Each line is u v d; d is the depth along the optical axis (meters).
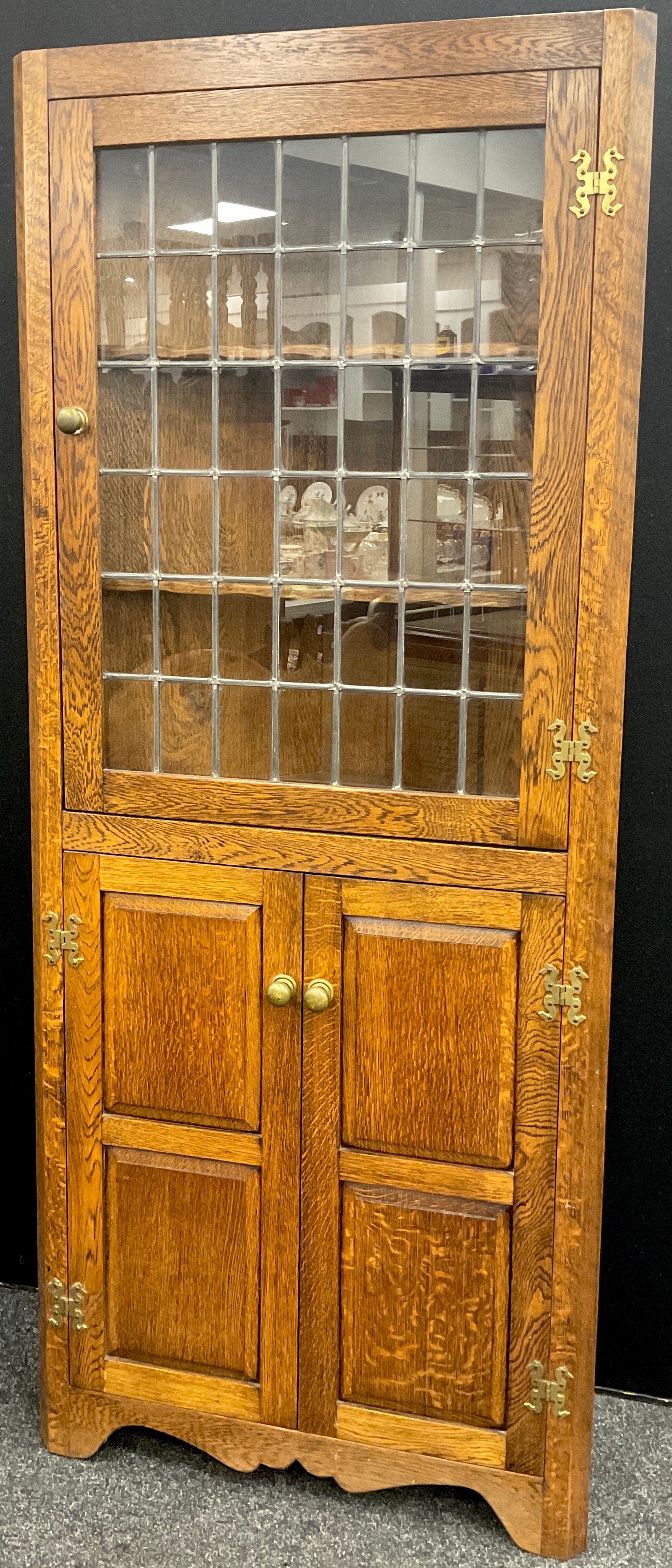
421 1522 1.85
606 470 1.54
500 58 1.50
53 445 1.74
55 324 1.71
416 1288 1.77
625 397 1.54
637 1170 2.15
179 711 1.76
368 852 1.69
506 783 1.64
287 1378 1.84
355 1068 1.74
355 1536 1.81
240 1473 1.95
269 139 1.60
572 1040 1.65
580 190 1.49
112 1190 1.88
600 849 1.62
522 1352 1.74
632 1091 2.13
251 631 1.71
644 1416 2.13
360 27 1.54
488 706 1.63
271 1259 1.82
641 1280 2.17
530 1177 1.70
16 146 1.69
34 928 1.88
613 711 1.60
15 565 2.32
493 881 1.65
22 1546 1.77
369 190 1.58
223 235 1.64
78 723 1.79
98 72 1.64
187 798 1.76
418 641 1.65
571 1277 1.70
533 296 1.54
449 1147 1.72
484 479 1.59
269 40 1.57
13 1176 2.46
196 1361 1.88
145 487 1.72
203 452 1.69
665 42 1.90
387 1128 1.74
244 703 1.73
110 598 1.76
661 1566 1.76
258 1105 1.79
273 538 1.69
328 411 1.64
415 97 1.54
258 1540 1.80
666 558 2.00
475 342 1.57
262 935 1.76
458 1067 1.70
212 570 1.71
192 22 2.10
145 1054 1.83
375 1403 1.81
